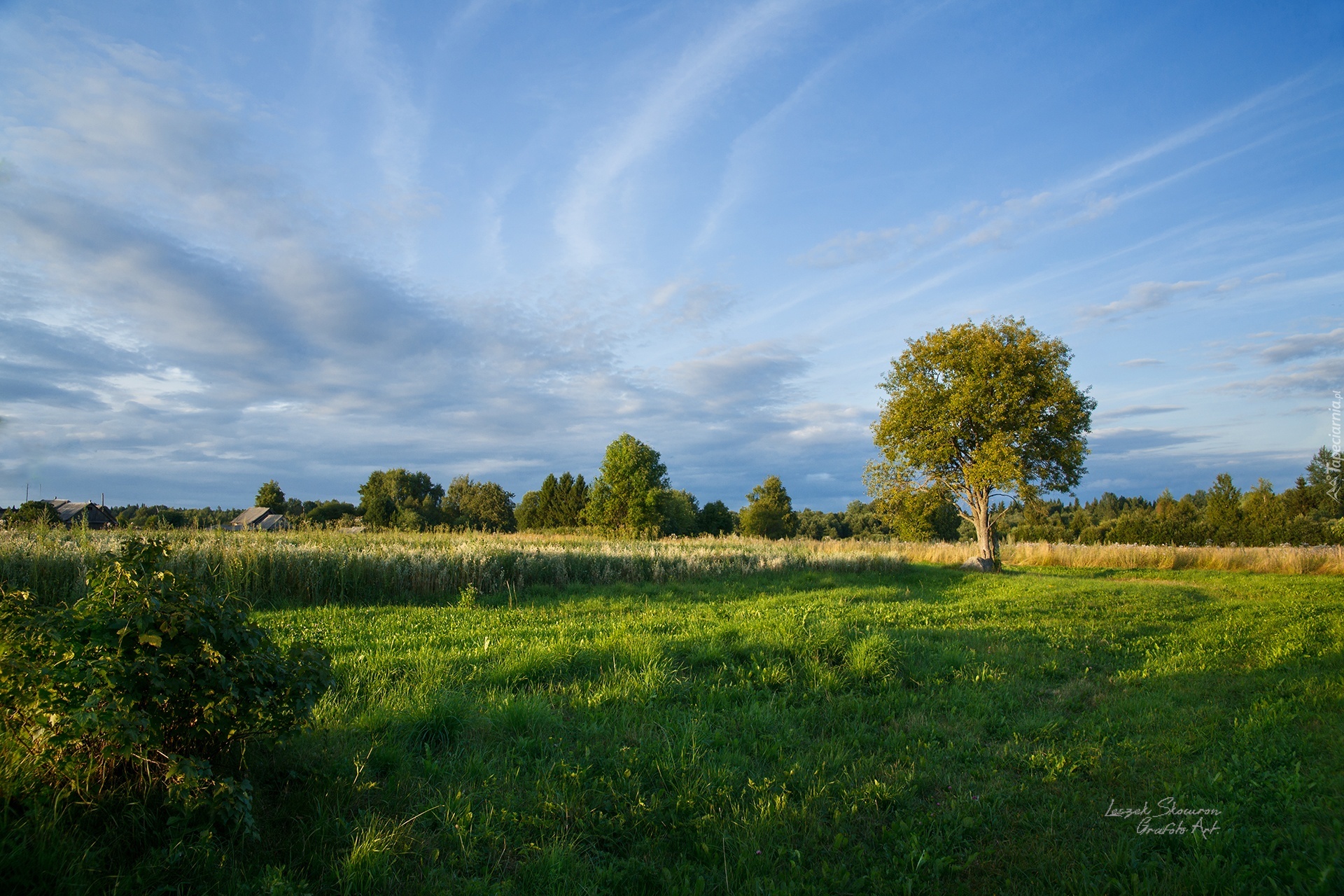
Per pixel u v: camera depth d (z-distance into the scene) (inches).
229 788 132.4
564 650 308.2
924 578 869.2
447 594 541.6
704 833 163.5
